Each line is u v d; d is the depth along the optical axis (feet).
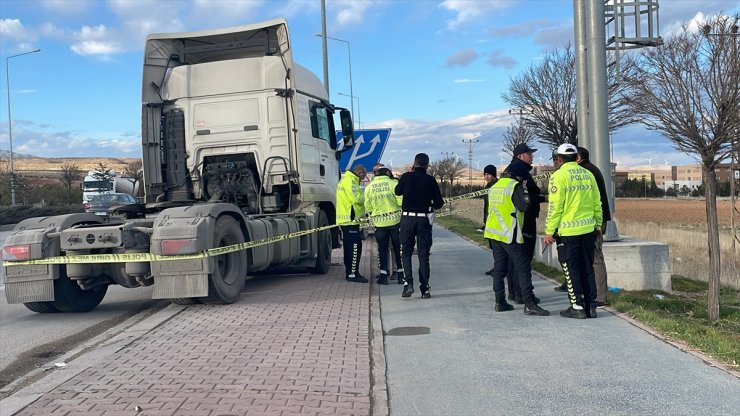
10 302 25.86
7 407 13.94
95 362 17.65
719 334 19.43
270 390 14.83
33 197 147.13
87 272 25.49
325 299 27.14
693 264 40.22
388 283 31.96
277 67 33.71
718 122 24.50
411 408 13.87
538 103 71.82
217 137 34.06
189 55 35.12
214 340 19.86
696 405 13.64
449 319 22.59
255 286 31.91
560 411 13.51
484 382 15.46
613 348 18.22
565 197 21.95
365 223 32.94
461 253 46.47
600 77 30.01
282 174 33.78
